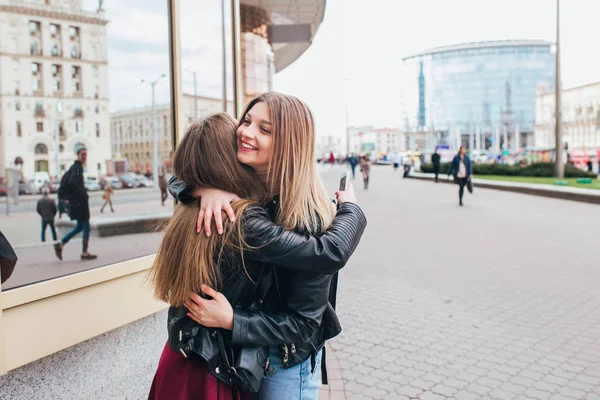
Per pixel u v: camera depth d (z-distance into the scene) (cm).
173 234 146
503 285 596
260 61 1476
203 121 154
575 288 577
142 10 486
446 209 1409
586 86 8650
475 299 543
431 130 12794
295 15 1491
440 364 380
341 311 511
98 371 268
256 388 145
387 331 452
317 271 142
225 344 143
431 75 12712
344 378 357
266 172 157
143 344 299
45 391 237
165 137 505
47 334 231
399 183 2822
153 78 487
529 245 837
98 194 563
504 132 12169
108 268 269
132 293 287
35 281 236
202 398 143
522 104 12144
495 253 778
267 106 150
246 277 143
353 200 167
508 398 326
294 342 145
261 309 148
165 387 147
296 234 142
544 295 552
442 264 712
